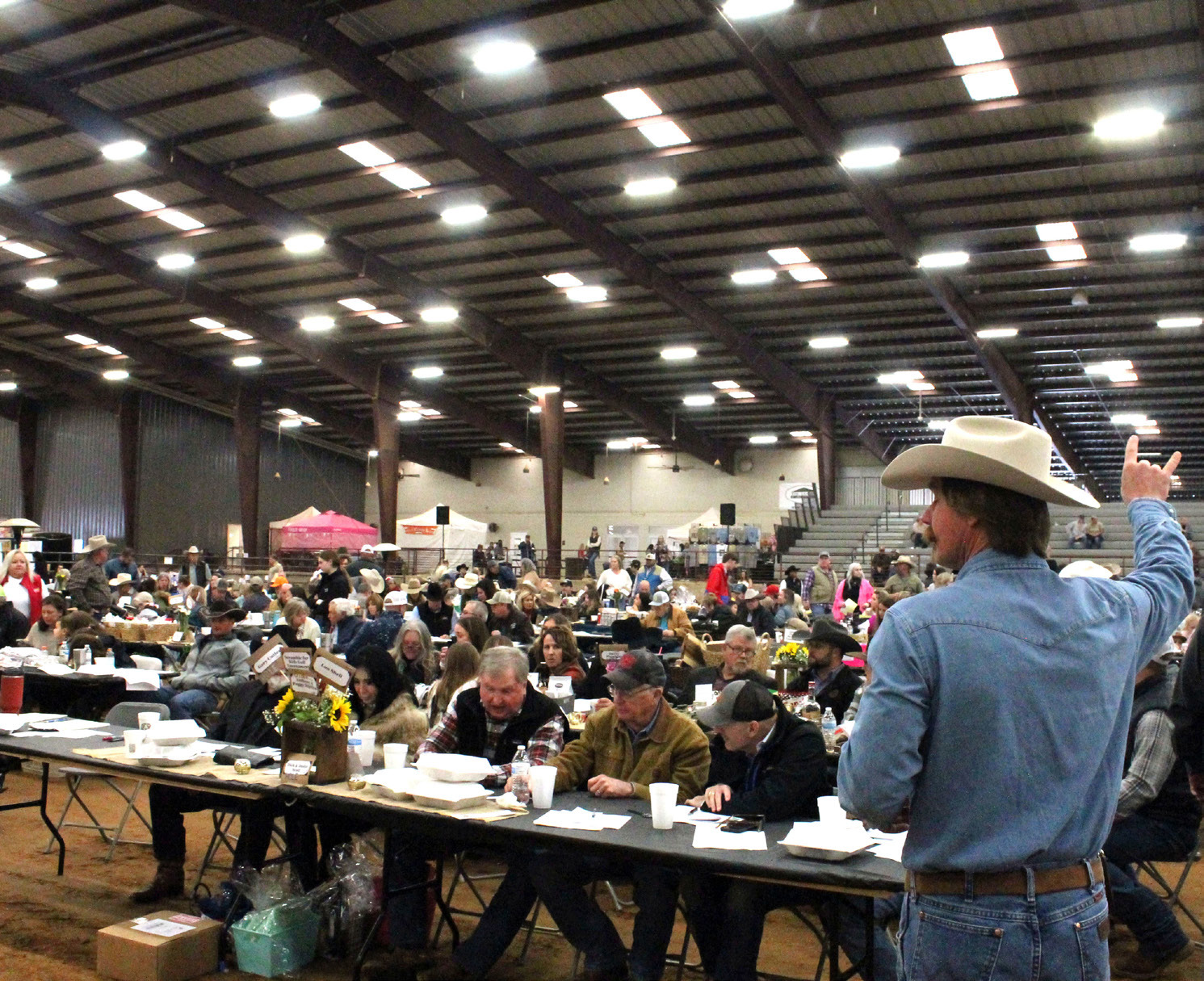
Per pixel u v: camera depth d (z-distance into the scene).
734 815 3.71
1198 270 18.70
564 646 7.04
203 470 35.72
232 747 4.70
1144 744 4.14
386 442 29.25
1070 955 1.75
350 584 14.06
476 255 20.39
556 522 27.25
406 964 4.14
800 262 19.62
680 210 17.41
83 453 35.50
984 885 1.76
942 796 1.79
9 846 5.96
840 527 29.62
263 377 31.58
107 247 20.83
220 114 15.23
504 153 15.67
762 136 14.82
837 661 6.12
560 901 3.89
